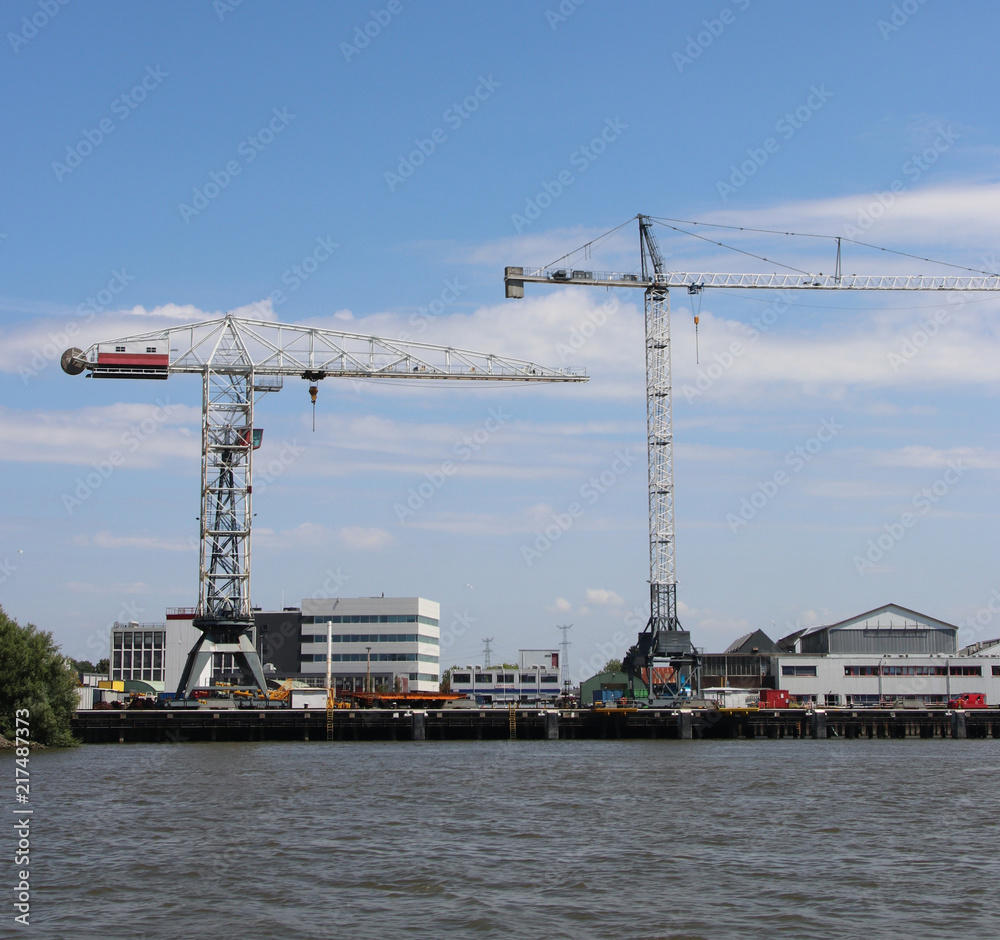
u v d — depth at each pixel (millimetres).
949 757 106062
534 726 139750
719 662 180000
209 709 134000
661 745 127125
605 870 47062
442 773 86750
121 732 131250
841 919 39312
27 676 112438
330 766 93438
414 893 43188
